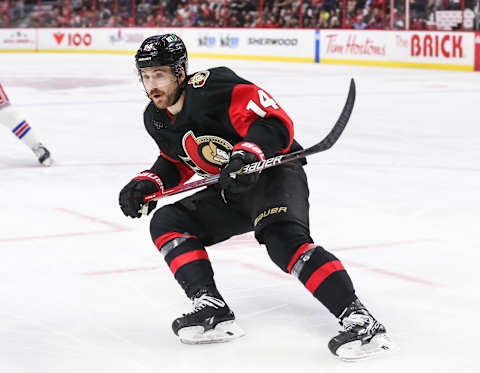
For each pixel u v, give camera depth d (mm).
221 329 6469
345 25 45719
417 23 42438
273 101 6094
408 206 11859
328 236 10109
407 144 18438
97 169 15344
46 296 7777
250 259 9062
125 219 11117
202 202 6484
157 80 6094
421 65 42000
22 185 13719
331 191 13016
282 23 48750
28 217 11281
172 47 6051
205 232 6570
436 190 13078
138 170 15203
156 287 8039
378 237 10039
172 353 6219
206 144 6336
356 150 17531
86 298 7707
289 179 6258
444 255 9180
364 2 44594
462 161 16109
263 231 6203
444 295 7680
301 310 7246
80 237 10148
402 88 31984
